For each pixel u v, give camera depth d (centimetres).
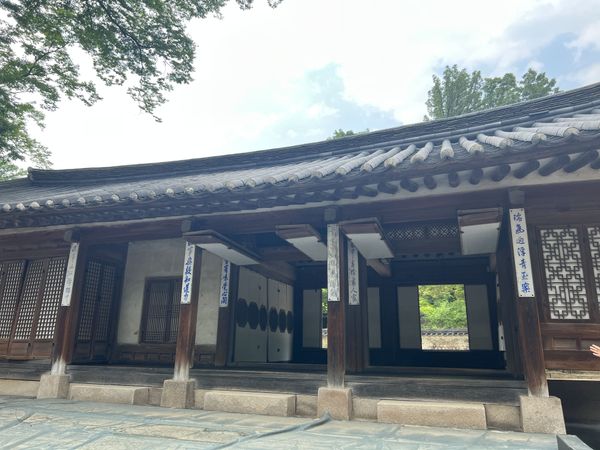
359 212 584
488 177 488
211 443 377
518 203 501
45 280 787
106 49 991
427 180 484
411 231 671
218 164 1004
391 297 1169
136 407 598
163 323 855
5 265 832
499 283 639
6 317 800
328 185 496
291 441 388
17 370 750
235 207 604
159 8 929
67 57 1037
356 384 537
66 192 977
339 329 551
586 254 487
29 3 909
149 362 838
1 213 659
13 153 1329
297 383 573
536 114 650
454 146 589
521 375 589
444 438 407
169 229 700
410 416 481
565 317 478
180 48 1016
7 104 1092
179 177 1014
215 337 818
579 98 648
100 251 848
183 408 597
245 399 562
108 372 686
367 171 469
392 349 1135
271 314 1074
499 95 2075
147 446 368
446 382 504
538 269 495
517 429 461
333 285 565
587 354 462
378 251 665
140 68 1049
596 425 608
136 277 902
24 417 502
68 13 927
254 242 788
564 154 411
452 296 2678
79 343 785
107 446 369
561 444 334
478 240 599
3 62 1015
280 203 574
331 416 517
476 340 1104
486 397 484
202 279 863
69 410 556
